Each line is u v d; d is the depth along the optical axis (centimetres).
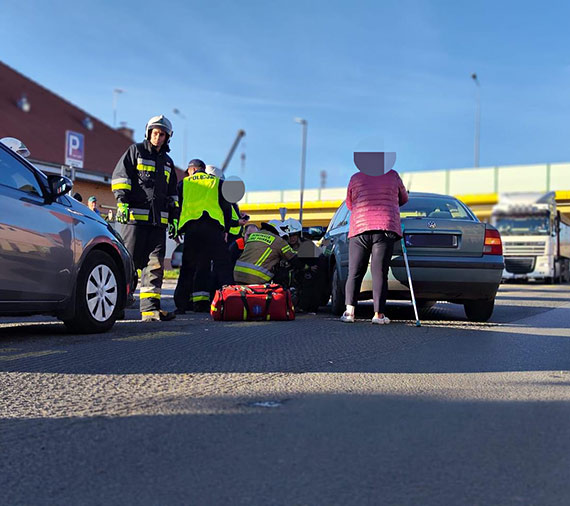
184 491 238
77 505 227
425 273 767
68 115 4072
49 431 304
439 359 505
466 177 4306
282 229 861
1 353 500
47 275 555
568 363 498
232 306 746
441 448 287
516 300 1257
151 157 745
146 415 330
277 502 229
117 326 684
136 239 740
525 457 277
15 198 530
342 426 316
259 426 314
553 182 4153
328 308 1035
